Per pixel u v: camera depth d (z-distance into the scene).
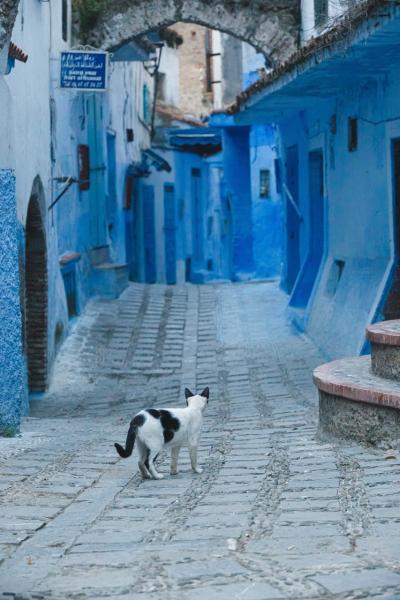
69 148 20.38
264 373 16.38
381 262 14.77
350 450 8.89
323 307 17.81
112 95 26.86
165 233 35.75
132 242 32.53
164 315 22.12
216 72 41.47
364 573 5.02
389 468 7.96
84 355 18.81
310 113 19.58
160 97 39.22
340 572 5.07
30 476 8.45
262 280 27.95
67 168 20.06
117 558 5.69
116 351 19.27
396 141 14.16
